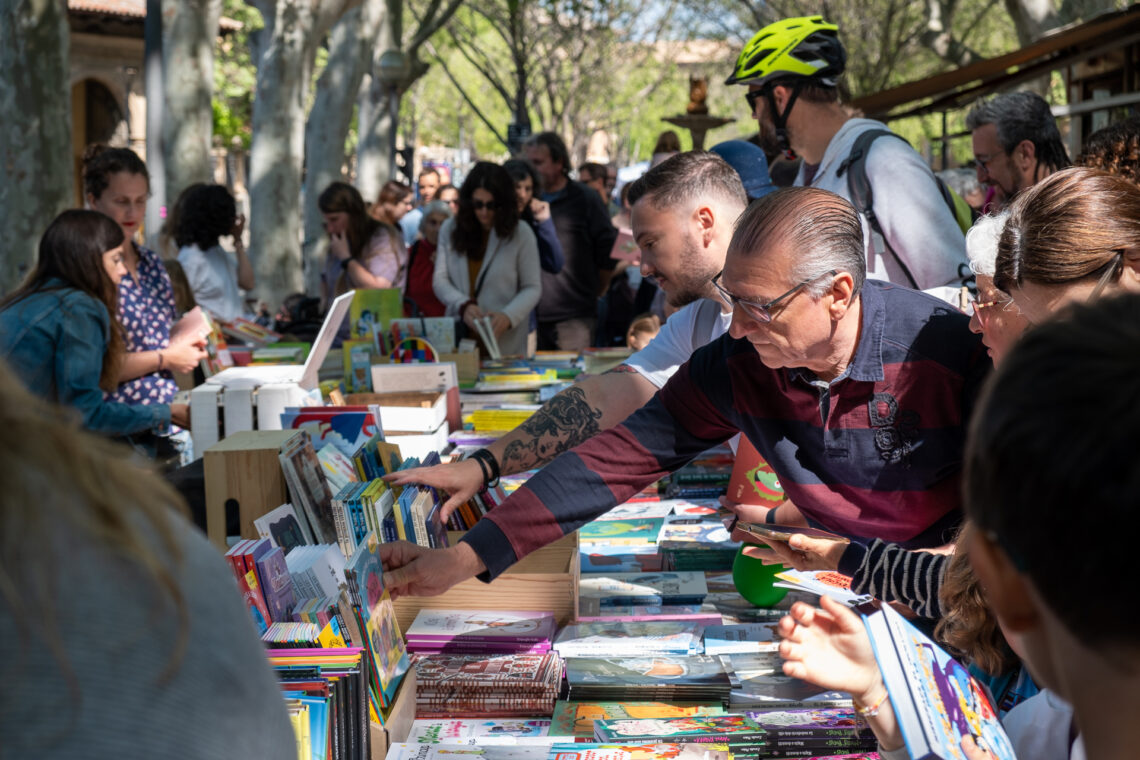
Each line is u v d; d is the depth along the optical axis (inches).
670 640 92.8
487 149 1733.5
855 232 79.7
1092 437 26.9
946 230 126.6
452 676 85.1
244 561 71.2
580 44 1079.0
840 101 139.5
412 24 1173.1
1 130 310.7
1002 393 29.7
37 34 308.8
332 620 72.5
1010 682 66.9
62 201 319.0
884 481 86.1
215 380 149.9
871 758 72.9
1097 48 380.5
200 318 158.7
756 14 989.2
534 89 1035.9
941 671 51.0
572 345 276.5
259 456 95.1
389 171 723.4
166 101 393.1
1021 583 31.6
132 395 154.6
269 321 346.0
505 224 238.8
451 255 244.1
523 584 98.5
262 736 31.5
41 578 28.7
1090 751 31.0
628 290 321.7
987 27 1074.7
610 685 84.6
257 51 517.3
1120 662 28.6
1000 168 154.3
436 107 1589.6
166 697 29.1
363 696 69.3
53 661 28.0
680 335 113.1
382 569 85.1
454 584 89.3
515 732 81.0
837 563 80.6
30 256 313.6
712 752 74.4
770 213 78.8
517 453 104.9
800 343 80.4
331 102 596.1
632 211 110.0
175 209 243.4
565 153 275.9
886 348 82.7
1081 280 66.5
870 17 916.6
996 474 29.4
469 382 212.7
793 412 86.8
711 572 116.4
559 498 90.4
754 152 167.8
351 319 227.3
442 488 102.0
